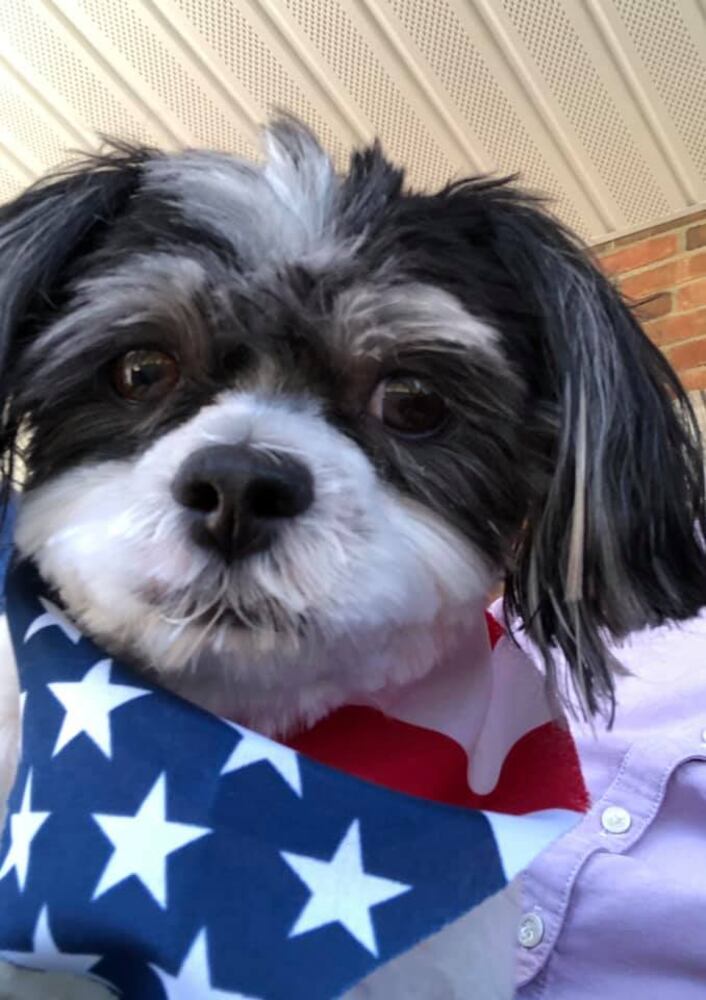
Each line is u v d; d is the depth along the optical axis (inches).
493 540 12.1
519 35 28.6
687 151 33.0
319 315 11.1
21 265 12.6
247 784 10.1
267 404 11.0
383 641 11.3
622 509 13.0
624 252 37.7
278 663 10.6
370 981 10.6
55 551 11.0
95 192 12.9
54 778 10.1
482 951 11.4
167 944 9.2
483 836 10.2
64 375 11.6
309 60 29.9
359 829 10.0
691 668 16.9
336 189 12.6
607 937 13.7
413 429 11.6
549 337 12.6
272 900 9.5
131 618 10.3
